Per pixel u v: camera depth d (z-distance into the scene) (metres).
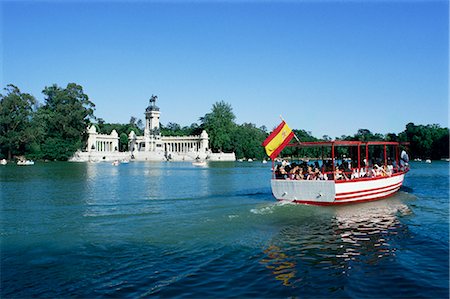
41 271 14.94
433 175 66.19
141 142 189.75
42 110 146.38
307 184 29.20
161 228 21.75
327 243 18.94
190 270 15.09
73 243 18.78
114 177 64.44
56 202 32.56
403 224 23.42
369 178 31.41
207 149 192.75
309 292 13.20
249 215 25.39
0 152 129.75
